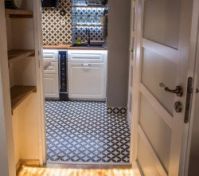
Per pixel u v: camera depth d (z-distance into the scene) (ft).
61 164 8.14
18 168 7.77
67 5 14.82
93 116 12.25
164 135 4.84
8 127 5.06
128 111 11.44
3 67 4.75
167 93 4.64
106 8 14.16
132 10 10.50
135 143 7.24
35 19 7.09
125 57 11.93
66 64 13.92
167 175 4.62
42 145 7.97
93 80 14.11
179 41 3.98
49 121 11.58
